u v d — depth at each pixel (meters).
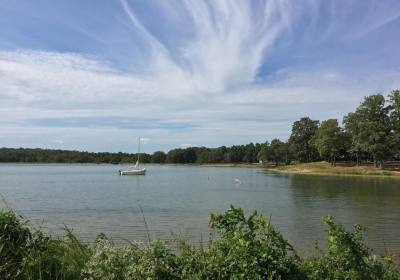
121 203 25.33
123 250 4.88
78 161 199.88
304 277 4.68
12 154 188.88
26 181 57.12
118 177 72.69
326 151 75.88
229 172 100.56
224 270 4.20
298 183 45.97
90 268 4.52
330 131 76.88
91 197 30.09
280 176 67.75
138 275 4.23
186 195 31.72
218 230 5.25
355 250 4.98
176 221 16.81
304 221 16.55
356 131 72.38
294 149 99.25
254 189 37.97
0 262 4.52
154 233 13.73
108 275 4.33
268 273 4.20
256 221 5.05
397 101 63.81
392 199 26.23
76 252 5.49
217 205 23.66
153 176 77.94
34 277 4.59
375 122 62.50
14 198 29.22
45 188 41.62
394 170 64.88
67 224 15.92
